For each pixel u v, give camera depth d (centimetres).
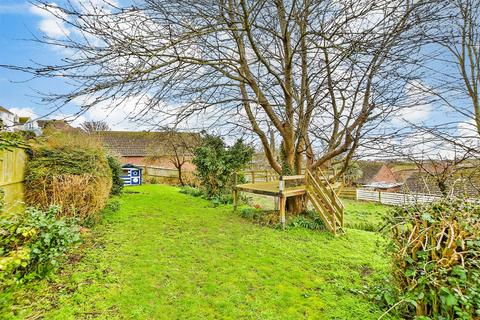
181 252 445
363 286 339
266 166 1488
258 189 698
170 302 296
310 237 567
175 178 1697
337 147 666
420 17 458
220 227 612
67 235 329
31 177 496
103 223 596
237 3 528
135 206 820
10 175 441
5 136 371
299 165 765
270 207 970
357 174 1603
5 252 275
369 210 1216
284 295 318
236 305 294
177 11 420
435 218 231
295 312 282
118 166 1012
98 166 597
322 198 644
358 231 650
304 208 727
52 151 539
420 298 215
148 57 346
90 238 490
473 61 418
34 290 300
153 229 575
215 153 1008
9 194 438
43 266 323
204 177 1021
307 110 638
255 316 274
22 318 252
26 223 307
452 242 205
